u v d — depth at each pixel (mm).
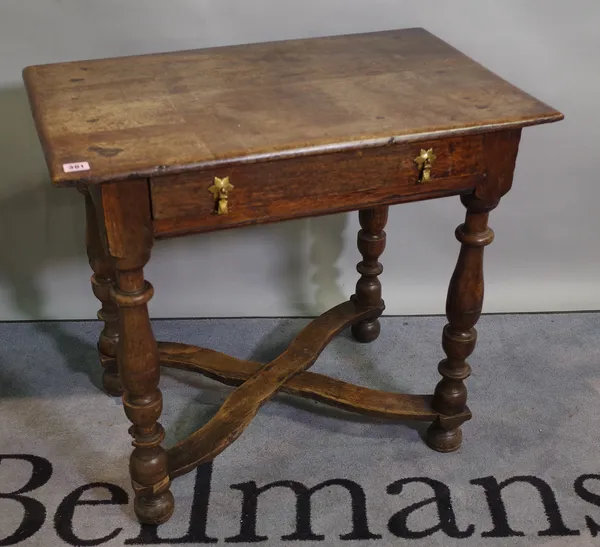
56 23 1816
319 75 1521
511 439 1777
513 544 1534
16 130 1918
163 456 1526
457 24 1896
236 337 2113
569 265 2195
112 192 1196
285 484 1661
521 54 1933
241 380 1800
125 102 1397
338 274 2197
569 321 2164
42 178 1981
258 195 1282
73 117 1335
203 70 1549
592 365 2006
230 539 1545
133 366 1391
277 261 2154
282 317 2197
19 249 2084
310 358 1821
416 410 1701
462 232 1504
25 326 2135
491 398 1896
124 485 1655
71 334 2105
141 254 1271
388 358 2033
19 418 1816
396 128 1294
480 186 1412
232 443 1759
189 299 2191
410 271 2215
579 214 2143
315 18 1874
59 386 1920
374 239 1905
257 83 1485
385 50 1648
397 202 1384
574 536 1551
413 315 2189
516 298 2207
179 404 1880
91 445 1751
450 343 1614
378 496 1634
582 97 1977
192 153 1206
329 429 1808
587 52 1919
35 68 1560
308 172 1290
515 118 1338
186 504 1614
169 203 1237
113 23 1832
